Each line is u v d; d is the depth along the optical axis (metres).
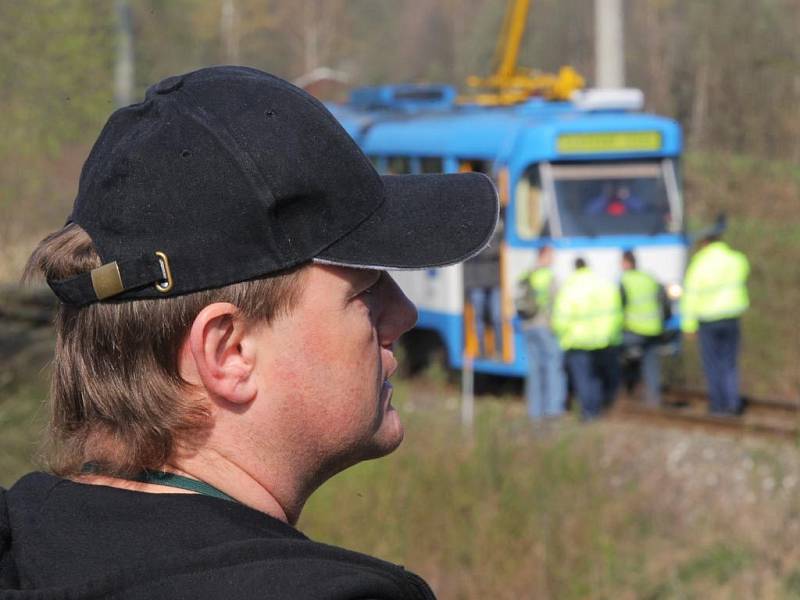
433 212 1.86
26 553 1.72
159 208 1.73
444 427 10.97
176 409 1.78
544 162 17.17
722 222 16.59
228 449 1.82
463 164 18.39
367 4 55.84
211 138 1.74
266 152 1.74
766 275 22.11
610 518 10.34
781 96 34.00
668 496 11.08
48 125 17.89
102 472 1.83
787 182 29.53
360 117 21.73
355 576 1.59
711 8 34.91
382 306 1.97
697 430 14.56
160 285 1.73
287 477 1.85
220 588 1.58
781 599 9.80
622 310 15.77
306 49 47.53
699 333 16.31
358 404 1.86
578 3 48.22
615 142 17.33
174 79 1.83
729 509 11.02
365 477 9.88
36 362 12.04
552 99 19.33
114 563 1.67
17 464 9.77
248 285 1.76
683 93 37.53
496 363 17.78
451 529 9.76
